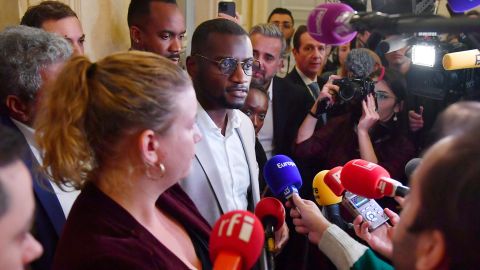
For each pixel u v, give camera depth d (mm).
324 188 1443
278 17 3758
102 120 904
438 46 1308
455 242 633
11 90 1298
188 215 1177
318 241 1188
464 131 670
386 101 1946
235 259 858
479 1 1036
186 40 3014
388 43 1043
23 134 1289
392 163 1914
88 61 938
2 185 609
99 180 965
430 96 1960
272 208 1393
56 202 1272
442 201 638
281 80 2455
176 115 936
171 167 961
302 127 2150
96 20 2420
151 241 952
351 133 2006
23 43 1305
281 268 1755
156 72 920
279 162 1499
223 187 1528
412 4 1187
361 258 1091
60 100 906
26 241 677
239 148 1663
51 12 1960
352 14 875
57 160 909
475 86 1853
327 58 3305
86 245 896
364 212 1291
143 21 2164
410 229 693
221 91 1571
